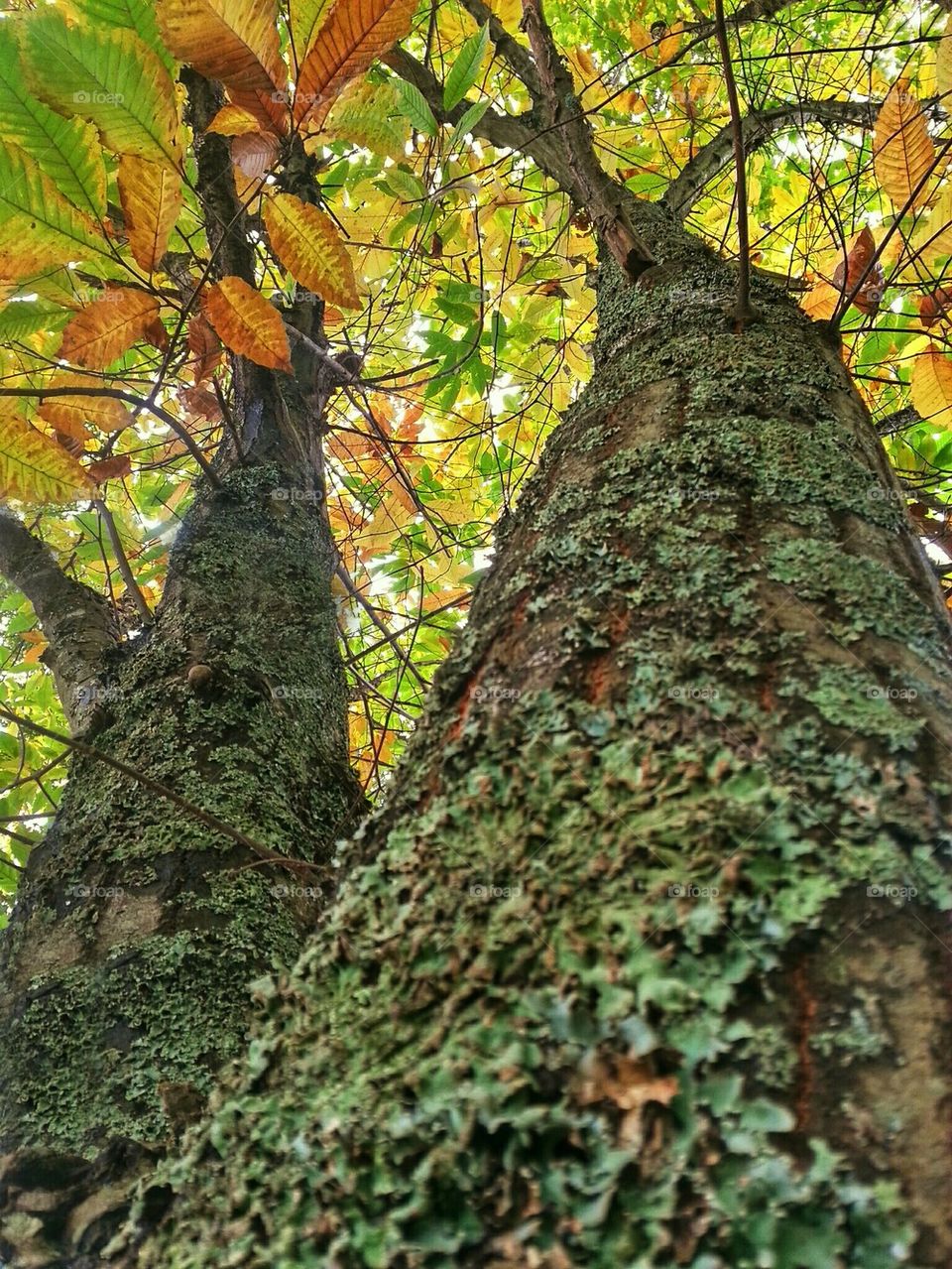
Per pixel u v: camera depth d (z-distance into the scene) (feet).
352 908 2.04
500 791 2.02
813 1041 1.49
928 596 2.34
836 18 7.45
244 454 5.11
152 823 3.36
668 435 2.77
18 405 4.64
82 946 3.01
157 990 2.86
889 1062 1.46
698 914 1.65
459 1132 1.53
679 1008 1.56
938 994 1.52
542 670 2.21
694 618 2.19
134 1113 2.53
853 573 2.26
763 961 1.58
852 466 2.60
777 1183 1.37
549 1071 1.55
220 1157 1.83
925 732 1.92
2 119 3.16
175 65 3.39
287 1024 1.97
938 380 4.70
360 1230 1.53
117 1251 1.84
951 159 4.58
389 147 3.66
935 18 5.54
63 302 3.55
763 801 1.79
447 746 2.21
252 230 5.61
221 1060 2.71
